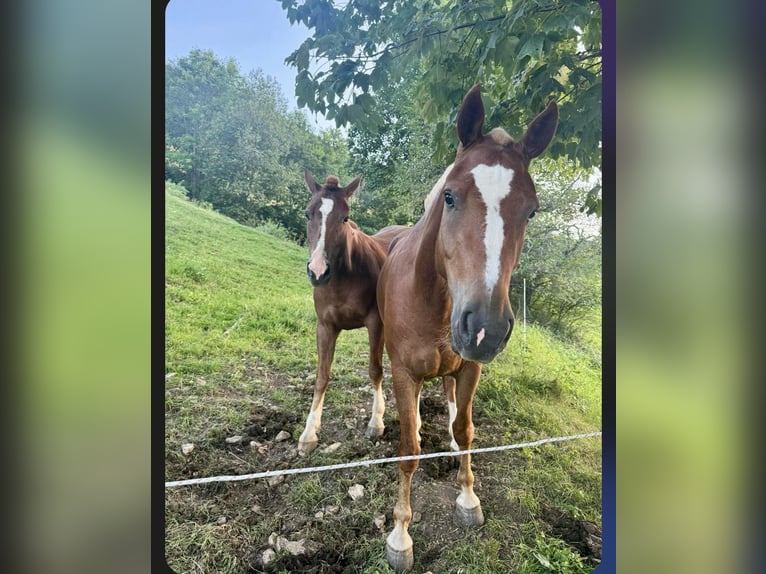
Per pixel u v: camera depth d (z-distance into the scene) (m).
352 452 1.62
